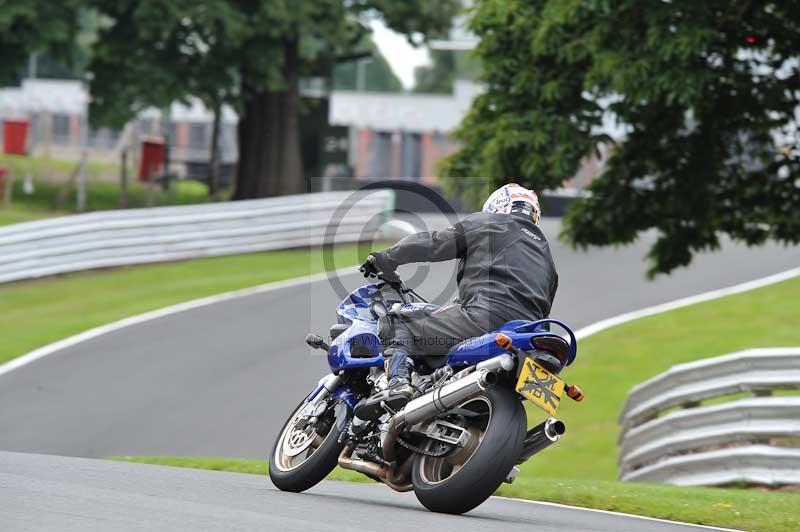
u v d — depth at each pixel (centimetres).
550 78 4897
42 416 4747
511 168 4888
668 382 3791
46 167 13412
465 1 11431
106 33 10431
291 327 6206
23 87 16512
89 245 7756
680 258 5234
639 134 4991
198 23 9881
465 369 2136
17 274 7369
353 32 11388
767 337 5947
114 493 2023
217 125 12256
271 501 2125
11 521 1648
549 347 2058
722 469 3475
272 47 10469
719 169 5034
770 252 8575
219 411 4834
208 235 8369
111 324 6306
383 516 2005
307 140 12031
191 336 6053
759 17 4703
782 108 4853
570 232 5234
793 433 3375
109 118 10600
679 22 4416
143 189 12412
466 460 2141
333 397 2358
